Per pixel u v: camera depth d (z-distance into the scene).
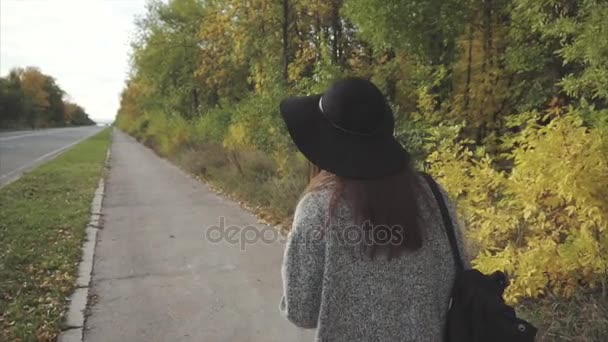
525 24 5.95
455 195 3.82
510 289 3.37
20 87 88.69
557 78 5.86
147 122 34.59
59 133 67.38
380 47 7.03
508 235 3.76
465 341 1.36
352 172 1.30
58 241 6.50
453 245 1.42
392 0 6.21
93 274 5.19
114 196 10.65
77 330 3.83
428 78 6.85
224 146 12.59
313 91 6.99
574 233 3.16
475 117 6.72
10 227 7.23
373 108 1.34
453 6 6.32
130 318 4.05
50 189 11.62
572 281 3.35
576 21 4.50
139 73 26.56
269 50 11.46
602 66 4.07
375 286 1.30
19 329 3.79
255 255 5.81
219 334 3.74
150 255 5.89
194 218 8.07
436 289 1.38
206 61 18.31
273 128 8.88
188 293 4.61
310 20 11.14
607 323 3.07
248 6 11.88
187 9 21.22
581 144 2.97
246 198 9.53
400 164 1.36
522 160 3.19
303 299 1.33
